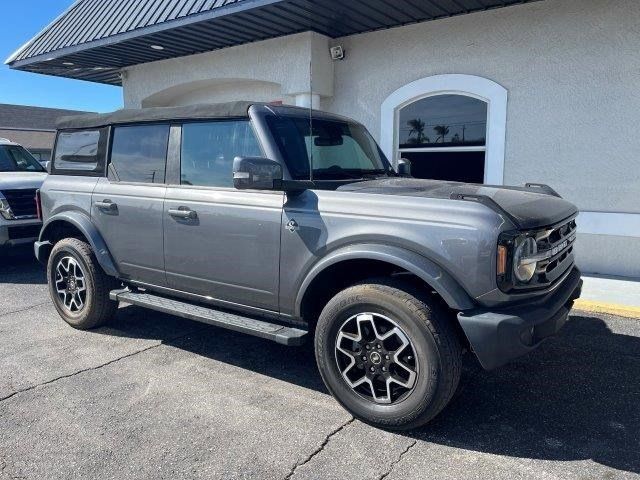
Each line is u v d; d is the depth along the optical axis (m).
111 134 4.69
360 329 3.16
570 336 4.68
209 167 3.95
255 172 3.18
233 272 3.73
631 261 6.68
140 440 3.03
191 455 2.88
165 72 10.89
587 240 6.89
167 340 4.71
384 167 4.67
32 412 3.37
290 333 3.45
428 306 2.95
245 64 9.53
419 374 2.94
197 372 4.00
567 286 3.42
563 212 3.42
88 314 4.83
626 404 3.42
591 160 6.80
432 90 7.87
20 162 9.26
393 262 2.97
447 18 7.61
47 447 2.96
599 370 3.96
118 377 3.90
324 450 2.92
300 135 3.88
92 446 2.97
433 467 2.76
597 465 2.76
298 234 3.36
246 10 7.35
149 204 4.20
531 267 2.93
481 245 2.78
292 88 8.88
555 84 6.89
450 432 3.10
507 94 7.23
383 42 8.29
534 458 2.83
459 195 3.00
